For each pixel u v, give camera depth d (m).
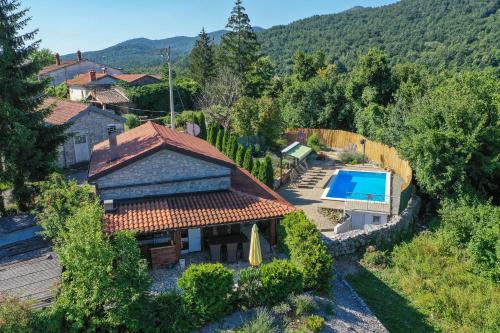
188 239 19.95
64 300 13.56
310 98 53.69
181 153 20.02
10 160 21.80
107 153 23.03
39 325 12.72
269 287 15.77
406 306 19.19
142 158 19.42
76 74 78.50
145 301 14.08
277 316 15.20
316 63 77.94
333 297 17.64
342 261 22.77
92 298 13.27
